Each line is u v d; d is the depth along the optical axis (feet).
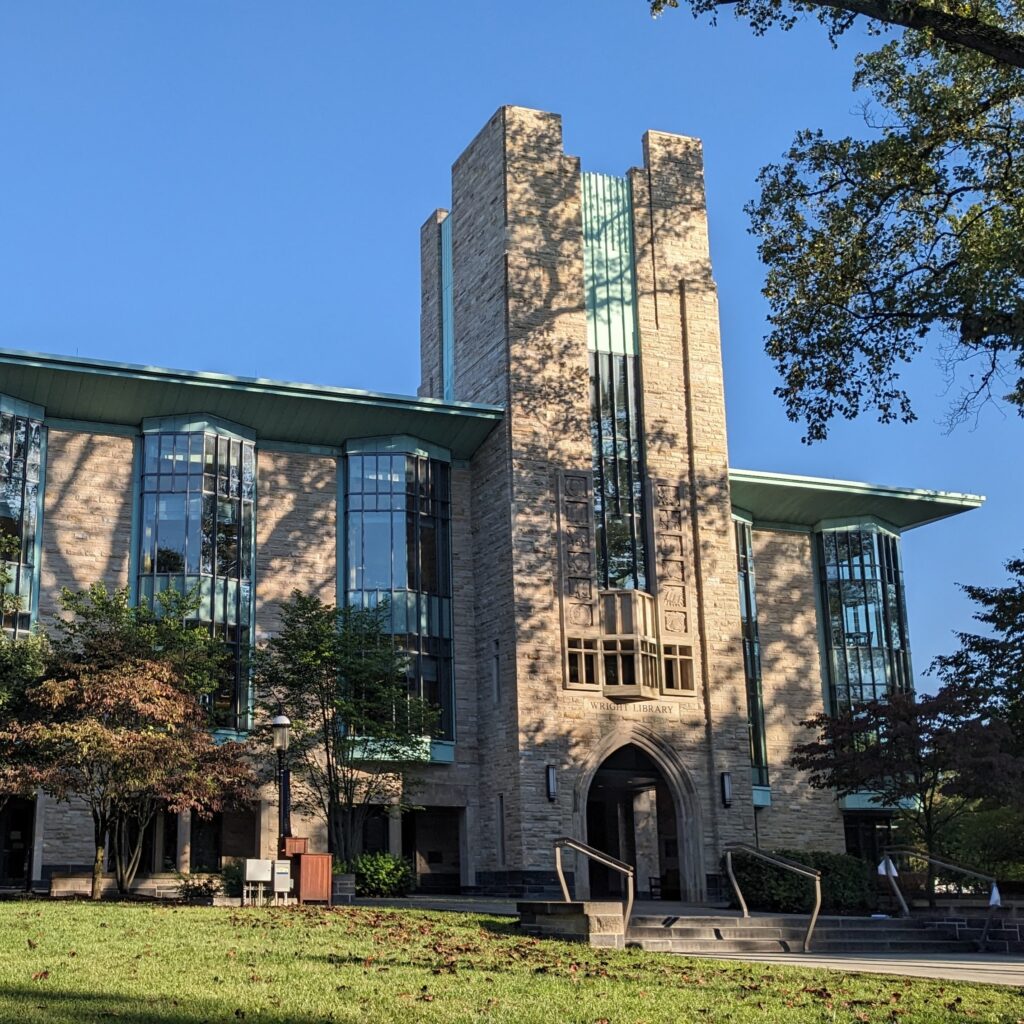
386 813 124.77
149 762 86.17
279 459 129.49
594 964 54.39
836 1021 41.29
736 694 129.59
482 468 132.67
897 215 90.94
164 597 104.12
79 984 42.16
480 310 135.23
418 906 90.02
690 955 65.57
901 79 89.86
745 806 126.93
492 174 135.23
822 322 91.04
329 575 128.16
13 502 115.03
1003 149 86.63
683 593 130.11
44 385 117.19
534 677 121.70
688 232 140.26
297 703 110.52
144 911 72.95
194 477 121.90
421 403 127.03
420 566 128.98
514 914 78.69
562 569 125.18
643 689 123.75
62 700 87.04
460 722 127.75
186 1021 36.11
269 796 119.75
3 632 98.58
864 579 155.53
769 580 153.89
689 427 134.72
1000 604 114.73
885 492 154.10
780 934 75.82
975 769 100.01
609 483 130.41
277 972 47.16
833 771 110.93
